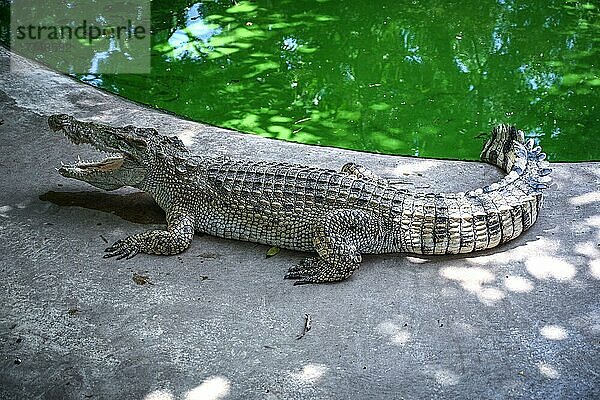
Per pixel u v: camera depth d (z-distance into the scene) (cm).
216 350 411
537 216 546
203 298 455
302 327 432
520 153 571
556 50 958
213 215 518
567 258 500
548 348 419
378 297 461
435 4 1099
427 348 418
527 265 493
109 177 539
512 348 419
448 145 739
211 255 503
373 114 799
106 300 449
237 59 915
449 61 924
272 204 502
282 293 463
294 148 655
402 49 953
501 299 460
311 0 1104
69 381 385
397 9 1079
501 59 931
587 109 816
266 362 404
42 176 589
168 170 526
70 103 725
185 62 903
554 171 616
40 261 483
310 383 390
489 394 386
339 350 414
